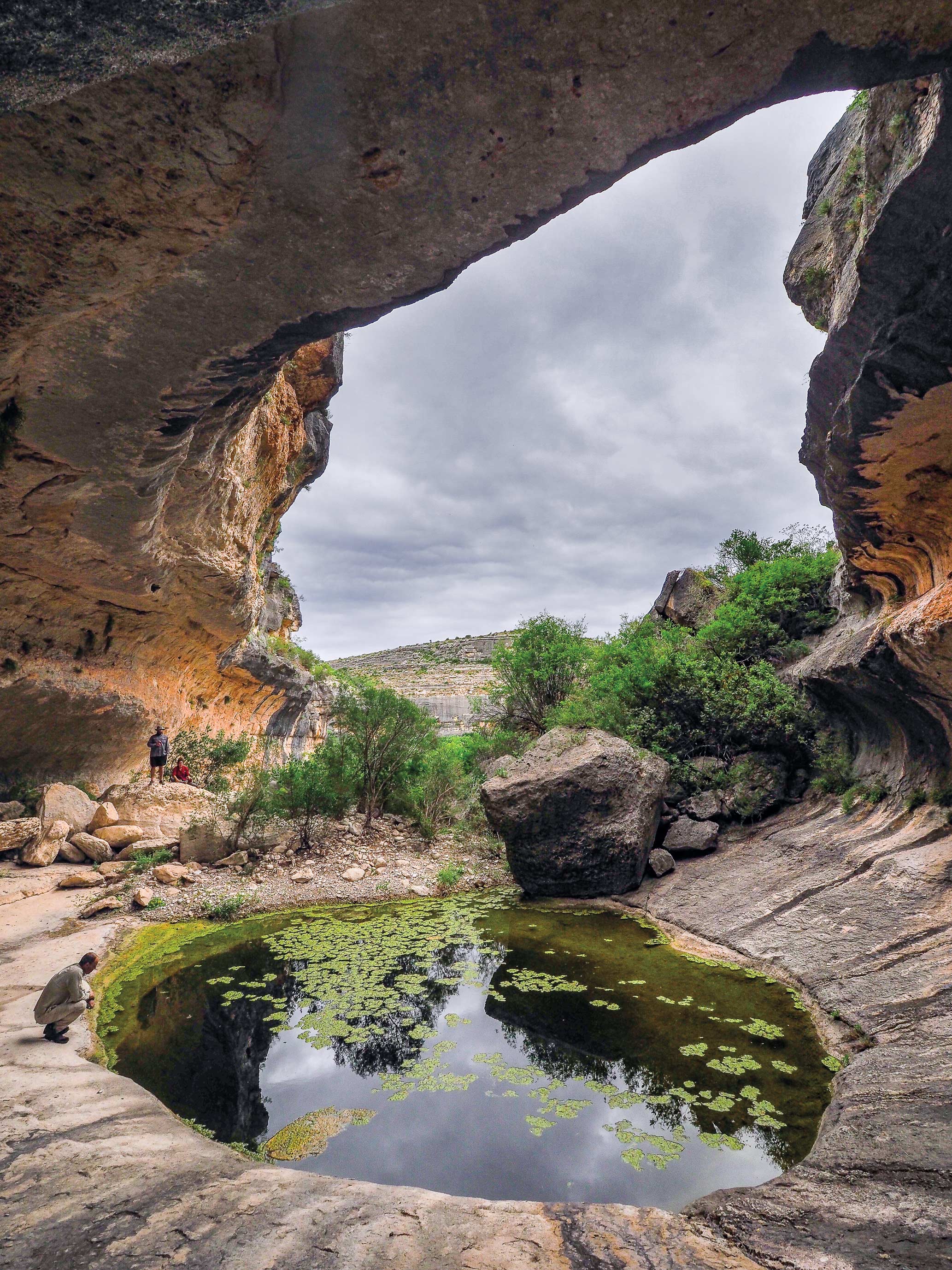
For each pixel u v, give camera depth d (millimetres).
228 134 3438
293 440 16312
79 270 4301
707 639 14094
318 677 26766
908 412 5859
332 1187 3617
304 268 4387
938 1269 2748
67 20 2912
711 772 11984
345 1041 6090
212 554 12875
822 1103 4848
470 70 3219
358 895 10906
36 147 3461
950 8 2959
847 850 8711
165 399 5895
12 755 12852
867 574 9234
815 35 3090
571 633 18094
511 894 11125
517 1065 5578
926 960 6160
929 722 7949
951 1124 3859
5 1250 2916
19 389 5656
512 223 4074
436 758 16516
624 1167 4211
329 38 3051
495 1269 2896
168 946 8703
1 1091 4461
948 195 4160
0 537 8797
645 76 3268
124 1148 3861
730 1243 3209
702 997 6742
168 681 16375
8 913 9258
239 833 12188
